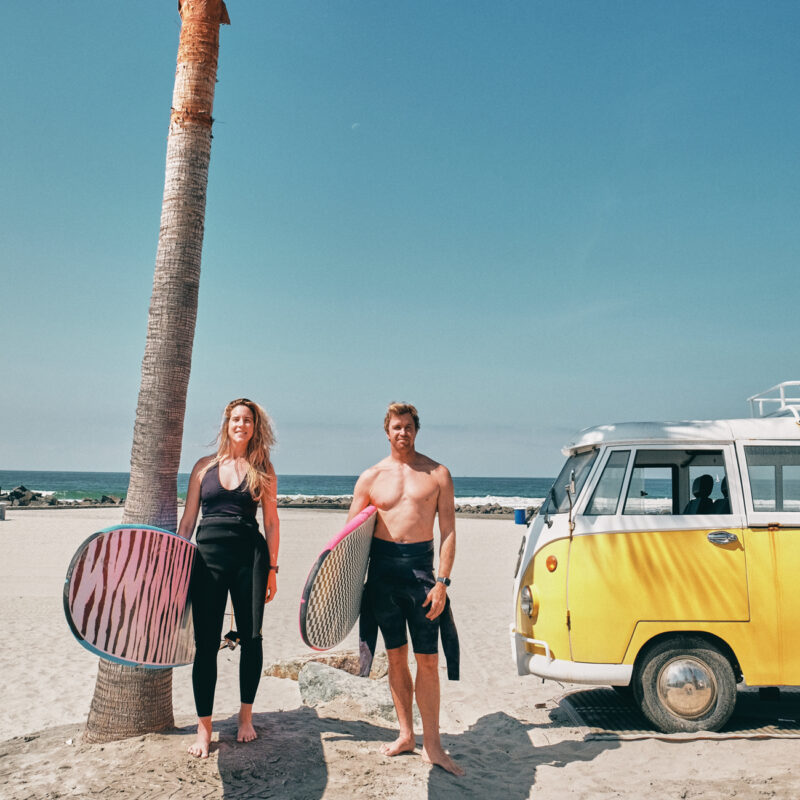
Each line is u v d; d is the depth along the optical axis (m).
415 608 4.39
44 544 21.75
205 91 5.14
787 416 5.74
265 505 4.48
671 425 5.54
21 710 6.30
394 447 4.56
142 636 4.04
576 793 4.11
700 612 5.09
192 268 5.05
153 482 4.82
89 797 3.76
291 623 10.46
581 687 6.90
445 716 6.05
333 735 4.75
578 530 5.31
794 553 5.14
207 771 4.04
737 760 4.51
